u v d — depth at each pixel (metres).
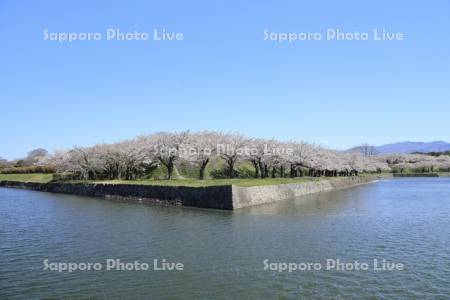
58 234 26.98
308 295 15.80
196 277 17.89
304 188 57.88
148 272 18.59
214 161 76.94
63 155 82.12
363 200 48.78
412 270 18.80
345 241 24.48
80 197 55.97
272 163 71.25
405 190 66.81
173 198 44.28
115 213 37.16
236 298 15.57
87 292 16.23
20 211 39.31
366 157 129.88
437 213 36.78
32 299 15.50
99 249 22.75
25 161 118.69
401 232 27.28
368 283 17.09
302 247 22.95
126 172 71.94
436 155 171.38
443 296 15.71
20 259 20.83
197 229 28.38
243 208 39.94
